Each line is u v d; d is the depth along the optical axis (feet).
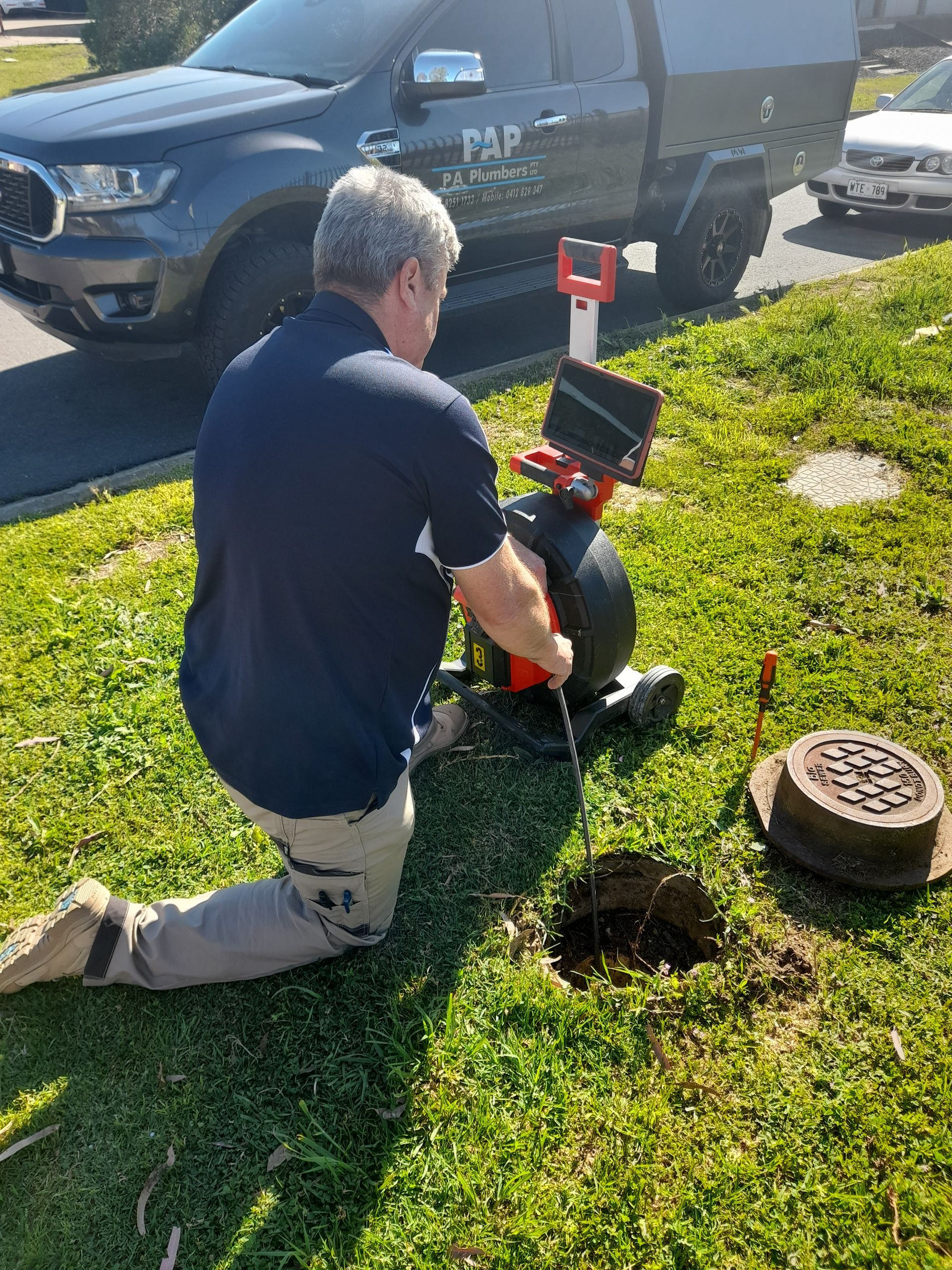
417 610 5.80
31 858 8.57
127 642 11.02
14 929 7.73
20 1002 7.22
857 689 9.95
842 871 7.82
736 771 9.05
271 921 6.94
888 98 31.78
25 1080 6.71
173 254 14.25
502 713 9.60
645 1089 6.48
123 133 13.98
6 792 9.21
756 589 11.71
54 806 9.05
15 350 20.57
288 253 15.37
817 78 21.56
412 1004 7.04
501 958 7.39
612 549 8.82
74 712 10.17
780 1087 6.44
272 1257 5.70
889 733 9.42
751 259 26.37
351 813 5.98
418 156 15.97
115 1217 5.94
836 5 21.75
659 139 19.07
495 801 8.86
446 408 5.32
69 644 11.10
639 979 7.53
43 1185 6.13
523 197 17.70
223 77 16.58
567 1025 6.84
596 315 8.59
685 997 7.01
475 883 8.07
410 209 5.68
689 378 17.24
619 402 8.14
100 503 13.97
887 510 12.95
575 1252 5.66
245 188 14.39
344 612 5.51
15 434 16.56
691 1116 6.33
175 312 14.80
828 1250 5.63
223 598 5.86
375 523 5.31
